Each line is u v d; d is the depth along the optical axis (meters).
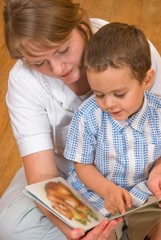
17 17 1.06
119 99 1.15
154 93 1.35
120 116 1.19
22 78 1.28
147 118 1.26
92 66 1.12
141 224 1.40
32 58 1.12
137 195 1.29
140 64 1.13
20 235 1.42
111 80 1.12
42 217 1.42
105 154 1.28
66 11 1.08
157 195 1.25
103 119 1.25
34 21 1.05
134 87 1.14
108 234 1.19
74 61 1.16
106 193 1.25
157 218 1.37
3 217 1.43
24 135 1.29
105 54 1.11
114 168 1.31
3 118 2.17
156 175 1.29
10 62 2.47
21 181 1.52
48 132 1.32
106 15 2.75
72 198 1.22
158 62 1.33
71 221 1.13
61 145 1.41
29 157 1.30
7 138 2.08
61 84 1.27
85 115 1.25
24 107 1.29
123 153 1.28
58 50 1.11
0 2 2.83
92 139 1.28
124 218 1.41
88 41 1.16
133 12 2.77
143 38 1.16
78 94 1.31
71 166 1.43
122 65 1.11
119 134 1.25
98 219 1.18
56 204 1.16
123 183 1.34
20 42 1.08
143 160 1.29
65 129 1.37
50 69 1.17
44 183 1.22
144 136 1.27
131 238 1.46
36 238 1.42
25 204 1.43
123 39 1.13
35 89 1.28
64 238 1.43
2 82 2.35
